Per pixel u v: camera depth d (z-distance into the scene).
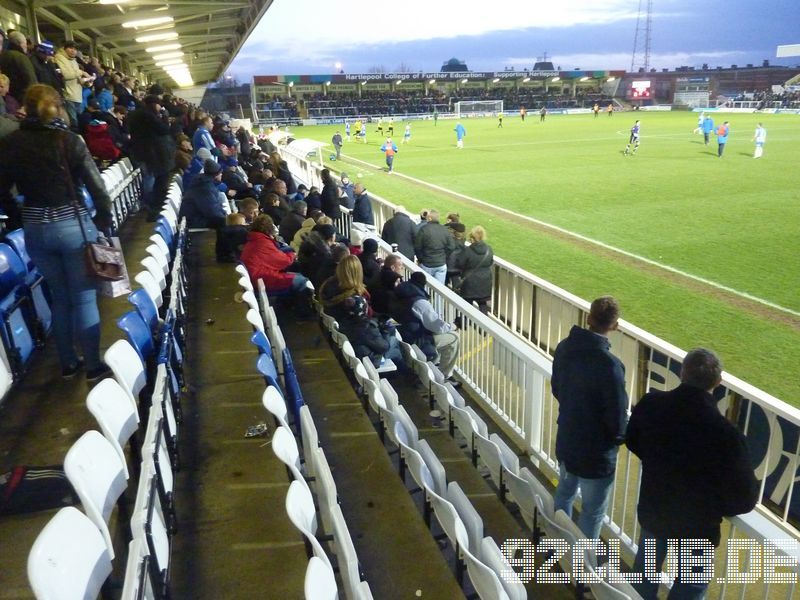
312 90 77.88
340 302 6.22
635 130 30.70
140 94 21.77
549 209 17.84
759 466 4.92
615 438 3.77
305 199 13.02
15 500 3.22
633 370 5.99
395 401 4.89
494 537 4.28
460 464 5.20
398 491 4.46
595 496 4.04
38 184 3.89
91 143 9.62
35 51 8.70
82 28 23.47
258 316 4.90
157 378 3.72
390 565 3.74
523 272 8.45
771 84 94.50
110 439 2.85
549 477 5.46
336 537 2.92
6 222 5.76
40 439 3.91
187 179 11.98
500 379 6.20
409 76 80.69
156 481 3.01
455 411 5.18
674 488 3.24
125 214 9.96
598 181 22.50
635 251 13.18
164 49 34.28
